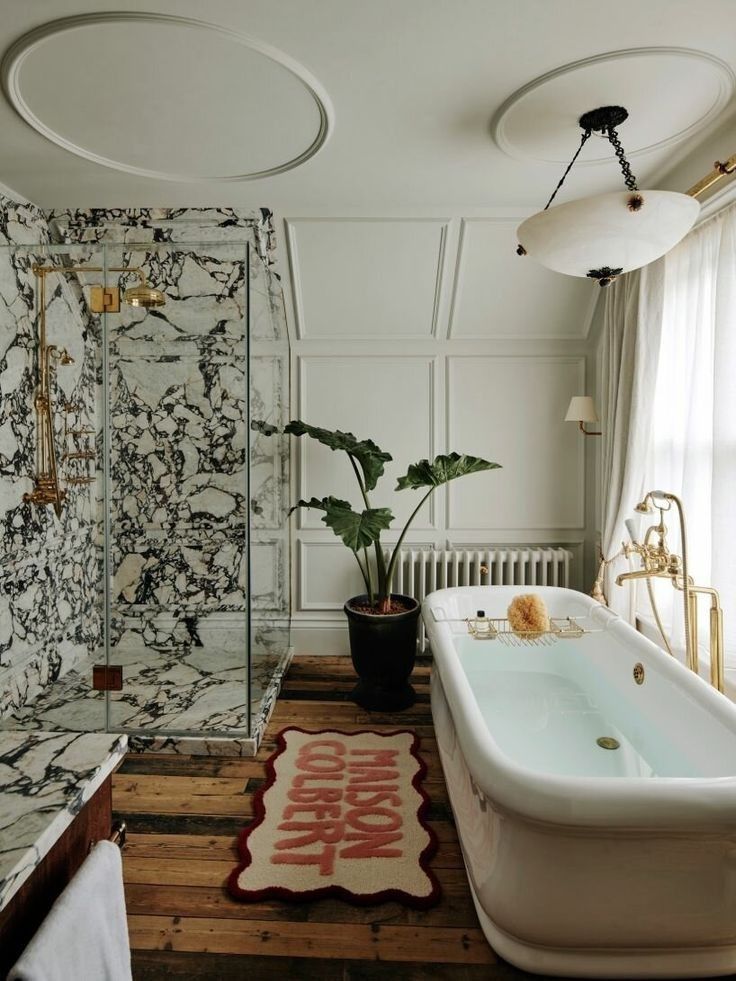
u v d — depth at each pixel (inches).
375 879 71.9
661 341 111.3
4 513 105.5
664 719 81.0
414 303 143.4
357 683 133.1
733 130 89.4
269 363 121.3
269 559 122.4
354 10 65.9
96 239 128.6
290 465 149.5
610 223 73.8
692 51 72.4
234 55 73.1
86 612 105.3
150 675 105.0
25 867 26.4
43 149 98.3
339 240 132.3
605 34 70.0
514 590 125.0
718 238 94.8
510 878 57.1
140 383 101.0
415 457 150.9
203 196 118.9
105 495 102.2
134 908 67.8
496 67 76.5
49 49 71.4
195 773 96.2
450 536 152.3
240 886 70.5
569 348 149.9
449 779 86.4
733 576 89.8
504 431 151.0
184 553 103.3
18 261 100.6
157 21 66.5
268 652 122.6
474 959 61.3
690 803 51.6
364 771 96.3
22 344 102.3
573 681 111.7
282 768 96.9
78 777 33.2
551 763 82.7
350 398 149.9
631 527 93.4
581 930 56.6
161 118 88.4
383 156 101.6
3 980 26.9
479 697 104.7
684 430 105.8
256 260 108.9
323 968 60.3
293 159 102.7
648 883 54.8
